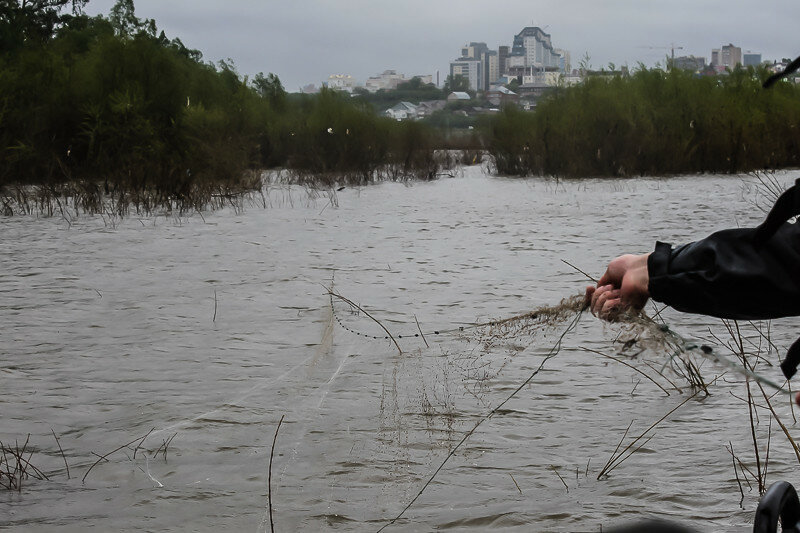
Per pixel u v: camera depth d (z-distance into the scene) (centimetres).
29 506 389
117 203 1727
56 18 3212
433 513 375
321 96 2928
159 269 1017
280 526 365
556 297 832
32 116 2209
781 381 560
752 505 377
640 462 430
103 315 780
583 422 489
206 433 481
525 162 2858
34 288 905
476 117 4141
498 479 412
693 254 176
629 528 149
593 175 2694
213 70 2897
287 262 1062
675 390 544
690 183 2303
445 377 560
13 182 2134
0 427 497
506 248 1160
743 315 173
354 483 408
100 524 370
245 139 2567
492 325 259
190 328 729
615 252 1113
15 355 650
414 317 754
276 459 441
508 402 518
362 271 994
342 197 2031
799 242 166
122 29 2656
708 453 441
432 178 2745
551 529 358
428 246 1190
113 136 2202
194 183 2011
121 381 584
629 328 196
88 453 455
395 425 481
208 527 365
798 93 2848
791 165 2752
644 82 2881
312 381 567
